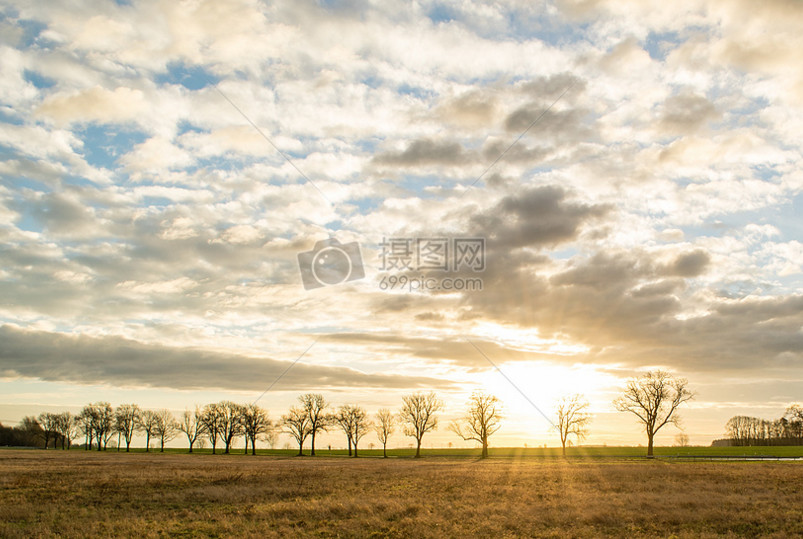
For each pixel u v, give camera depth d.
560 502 26.23
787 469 47.81
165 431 148.62
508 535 19.03
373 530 20.17
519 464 65.25
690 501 25.70
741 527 20.38
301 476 44.03
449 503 26.44
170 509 25.80
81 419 149.00
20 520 22.53
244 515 23.67
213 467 58.28
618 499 27.05
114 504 27.22
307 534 19.69
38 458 78.00
